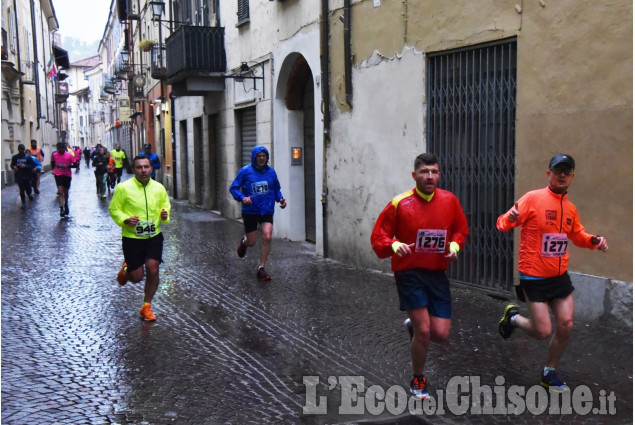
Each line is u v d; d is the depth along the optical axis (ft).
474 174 25.76
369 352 18.84
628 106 19.33
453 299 24.80
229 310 23.85
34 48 124.67
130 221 21.68
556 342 15.42
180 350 19.15
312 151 41.09
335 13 33.65
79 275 30.42
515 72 23.62
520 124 23.03
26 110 112.16
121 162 86.79
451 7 26.02
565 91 21.27
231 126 53.26
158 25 85.05
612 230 20.08
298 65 40.09
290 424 13.91
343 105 33.37
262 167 29.94
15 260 34.30
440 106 27.22
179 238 42.98
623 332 19.79
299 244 40.91
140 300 25.50
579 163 20.94
